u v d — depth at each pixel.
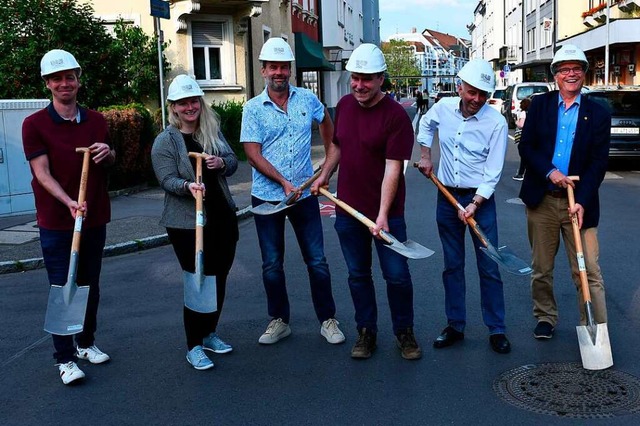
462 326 5.06
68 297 4.41
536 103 4.95
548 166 4.79
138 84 16.48
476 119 4.79
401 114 4.54
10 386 4.58
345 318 5.76
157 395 4.36
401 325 4.84
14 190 11.14
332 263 7.57
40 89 14.60
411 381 4.43
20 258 8.18
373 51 4.47
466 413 3.95
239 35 19.31
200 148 4.74
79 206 4.41
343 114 4.76
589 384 4.28
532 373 4.48
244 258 8.17
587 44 31.92
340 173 4.79
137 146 13.39
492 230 4.89
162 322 5.84
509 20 64.06
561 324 5.43
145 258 8.46
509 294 6.25
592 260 4.83
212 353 5.07
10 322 5.98
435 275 6.91
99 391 4.45
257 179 5.10
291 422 3.92
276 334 5.24
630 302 5.88
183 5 17.53
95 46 15.52
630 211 10.24
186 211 4.71
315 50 28.78
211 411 4.10
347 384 4.43
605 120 4.72
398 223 4.68
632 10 30.17
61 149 4.54
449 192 4.93
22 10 14.52
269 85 5.00
